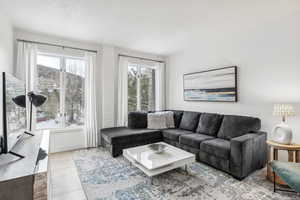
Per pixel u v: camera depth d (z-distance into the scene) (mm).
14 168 1269
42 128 3309
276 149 2234
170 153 2473
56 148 3371
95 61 3734
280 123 2568
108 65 3887
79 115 3699
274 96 2668
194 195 1887
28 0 2082
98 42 3672
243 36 3078
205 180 2221
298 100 2408
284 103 2553
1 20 2172
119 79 4062
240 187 2047
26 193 1157
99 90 3871
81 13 2428
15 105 1752
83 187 2055
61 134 3439
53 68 3441
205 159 2672
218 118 3207
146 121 3943
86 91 3633
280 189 1971
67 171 2490
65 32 3109
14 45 2947
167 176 2330
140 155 2396
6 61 2428
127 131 3496
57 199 1817
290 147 2068
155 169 1967
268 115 2742
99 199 1818
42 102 2377
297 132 2418
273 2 2152
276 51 2643
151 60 4656
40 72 3311
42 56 3340
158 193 1927
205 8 2303
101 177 2303
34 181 1223
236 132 2807
